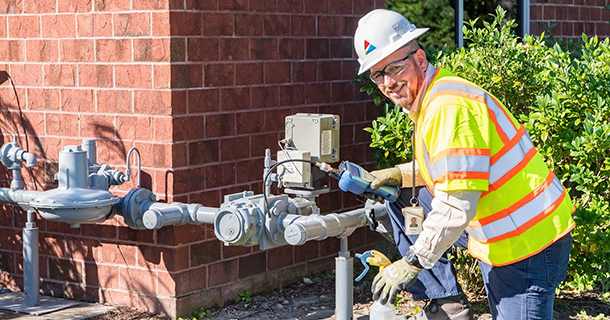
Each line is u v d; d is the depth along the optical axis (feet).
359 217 14.96
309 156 15.06
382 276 10.98
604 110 17.29
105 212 16.46
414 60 10.79
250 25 18.07
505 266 11.16
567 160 18.19
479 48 18.72
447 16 51.98
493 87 18.40
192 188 17.03
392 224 14.15
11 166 17.62
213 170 17.47
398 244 14.15
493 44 18.47
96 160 17.53
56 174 16.62
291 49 19.13
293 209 15.01
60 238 18.42
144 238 17.22
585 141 16.47
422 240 10.54
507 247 10.98
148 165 16.96
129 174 16.89
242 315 17.42
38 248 18.06
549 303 11.23
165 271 17.03
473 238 11.58
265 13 18.42
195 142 17.04
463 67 18.69
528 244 10.90
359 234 21.52
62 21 17.88
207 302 17.65
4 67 18.88
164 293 17.10
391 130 18.79
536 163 11.00
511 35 19.24
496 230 10.96
